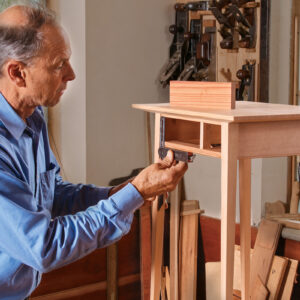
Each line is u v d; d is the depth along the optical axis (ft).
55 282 7.17
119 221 4.52
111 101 10.09
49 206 5.24
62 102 10.09
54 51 4.25
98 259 7.55
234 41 10.16
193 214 8.48
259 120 4.69
